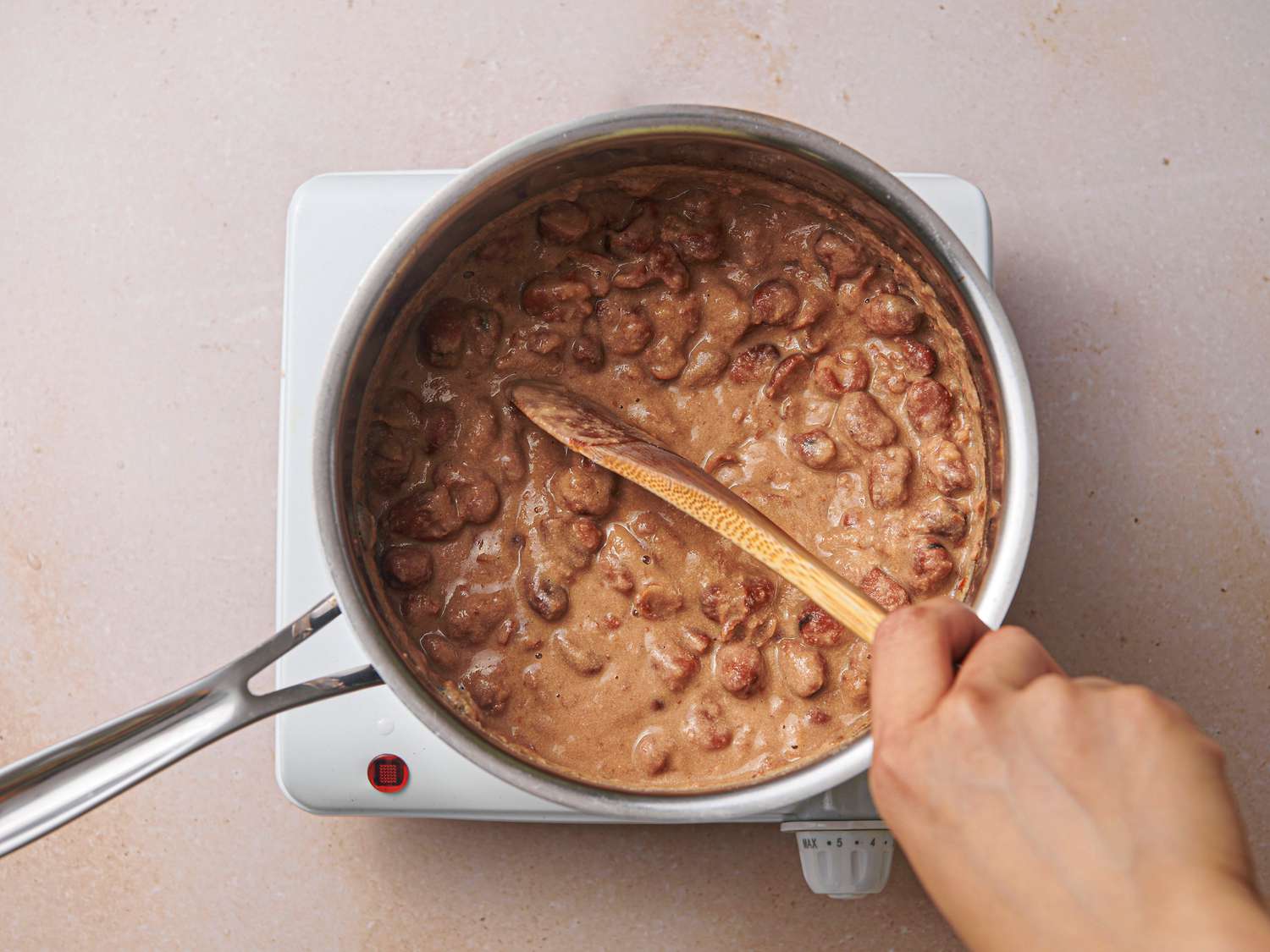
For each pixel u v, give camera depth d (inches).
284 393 18.5
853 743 15.1
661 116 15.0
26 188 22.1
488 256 17.2
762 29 21.8
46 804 14.6
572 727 16.8
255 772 21.5
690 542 17.1
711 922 21.0
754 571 17.0
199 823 21.5
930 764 10.0
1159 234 21.3
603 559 17.1
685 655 16.8
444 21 22.0
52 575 21.7
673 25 21.9
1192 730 9.3
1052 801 9.3
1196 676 20.7
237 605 21.5
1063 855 9.0
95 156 22.1
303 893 21.2
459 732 14.8
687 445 17.4
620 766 16.6
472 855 21.2
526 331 17.3
